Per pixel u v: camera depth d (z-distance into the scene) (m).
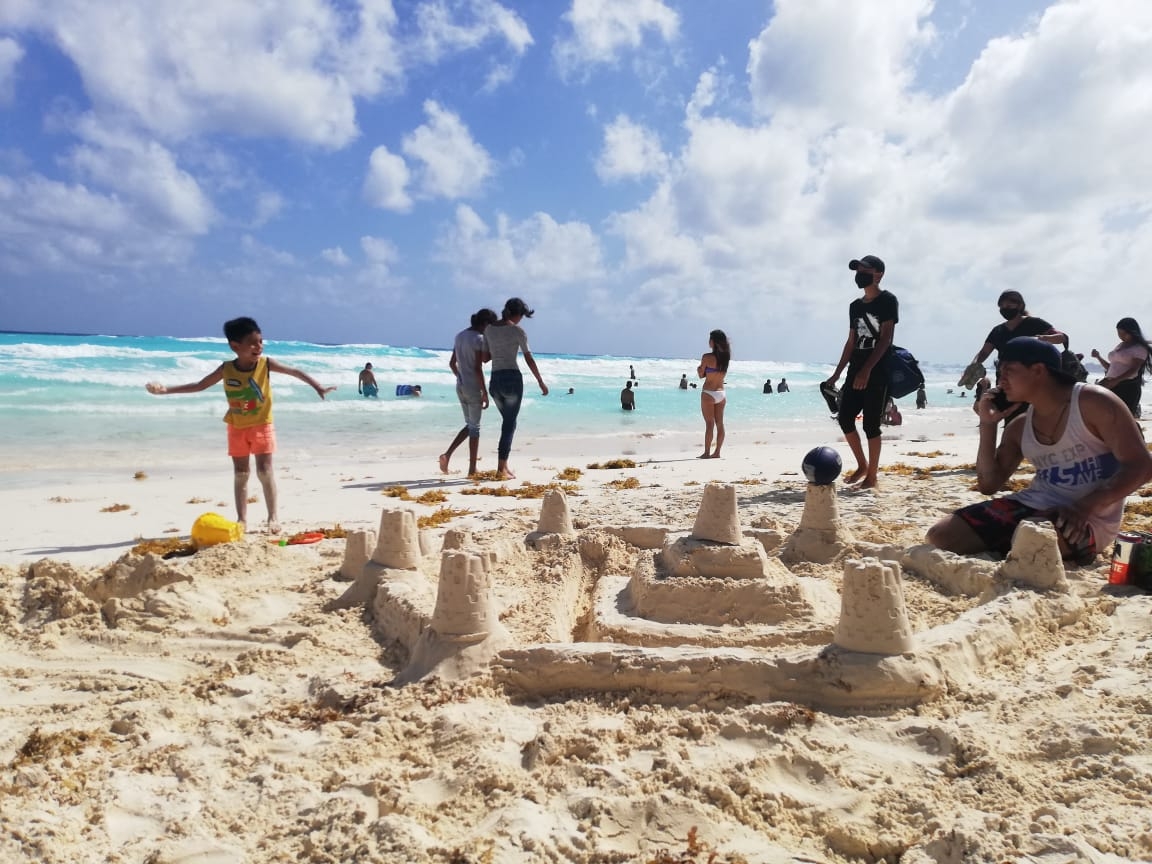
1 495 9.28
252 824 2.78
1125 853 2.40
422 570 5.61
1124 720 3.12
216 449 13.66
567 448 15.63
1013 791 2.77
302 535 7.13
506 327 10.94
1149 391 37.88
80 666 4.36
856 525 7.02
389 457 13.69
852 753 3.08
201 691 3.91
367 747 3.26
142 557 5.54
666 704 3.58
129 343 50.50
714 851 2.54
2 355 31.78
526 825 2.64
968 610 4.56
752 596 4.62
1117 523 5.36
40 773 3.04
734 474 11.69
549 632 4.50
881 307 8.41
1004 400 5.81
